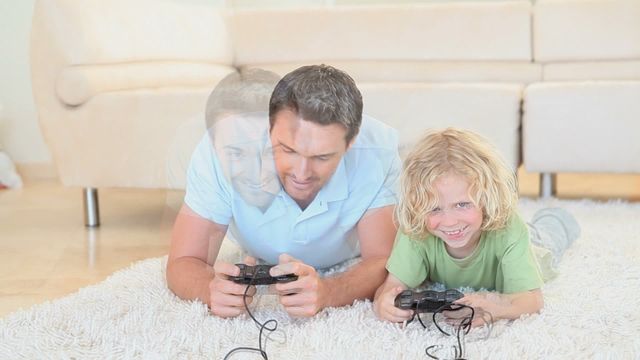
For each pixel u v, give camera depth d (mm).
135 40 2240
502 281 1324
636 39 2652
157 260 1593
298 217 1324
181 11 2510
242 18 2785
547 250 1389
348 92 1186
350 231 1396
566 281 1410
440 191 1192
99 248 1890
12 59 3107
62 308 1287
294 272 1200
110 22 2174
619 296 1312
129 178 2082
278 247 1376
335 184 1310
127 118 2064
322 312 1238
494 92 2236
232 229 1417
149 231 2057
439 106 2238
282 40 2775
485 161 1211
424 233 1257
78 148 2104
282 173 1261
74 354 1104
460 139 1231
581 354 1059
